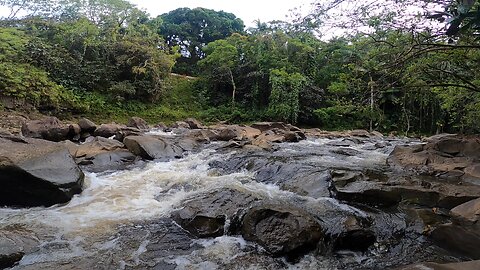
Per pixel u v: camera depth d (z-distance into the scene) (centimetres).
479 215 378
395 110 2122
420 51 627
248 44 2597
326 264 374
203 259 374
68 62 2036
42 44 1942
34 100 1672
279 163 705
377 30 657
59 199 525
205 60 2619
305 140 1309
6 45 1772
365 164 761
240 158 788
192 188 605
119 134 1054
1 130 1048
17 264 348
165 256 379
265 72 2464
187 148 960
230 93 2678
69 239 409
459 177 592
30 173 499
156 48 2409
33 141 607
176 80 2783
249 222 418
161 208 520
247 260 373
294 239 381
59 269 341
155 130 1465
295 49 2466
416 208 486
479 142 700
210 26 3409
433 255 395
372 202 500
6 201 509
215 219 440
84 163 741
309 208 485
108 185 625
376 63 714
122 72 2241
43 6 2419
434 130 2002
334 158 839
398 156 745
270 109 2339
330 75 2162
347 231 409
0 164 486
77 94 1997
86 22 2198
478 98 855
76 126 1126
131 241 411
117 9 2509
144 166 772
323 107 2350
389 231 441
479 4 299
